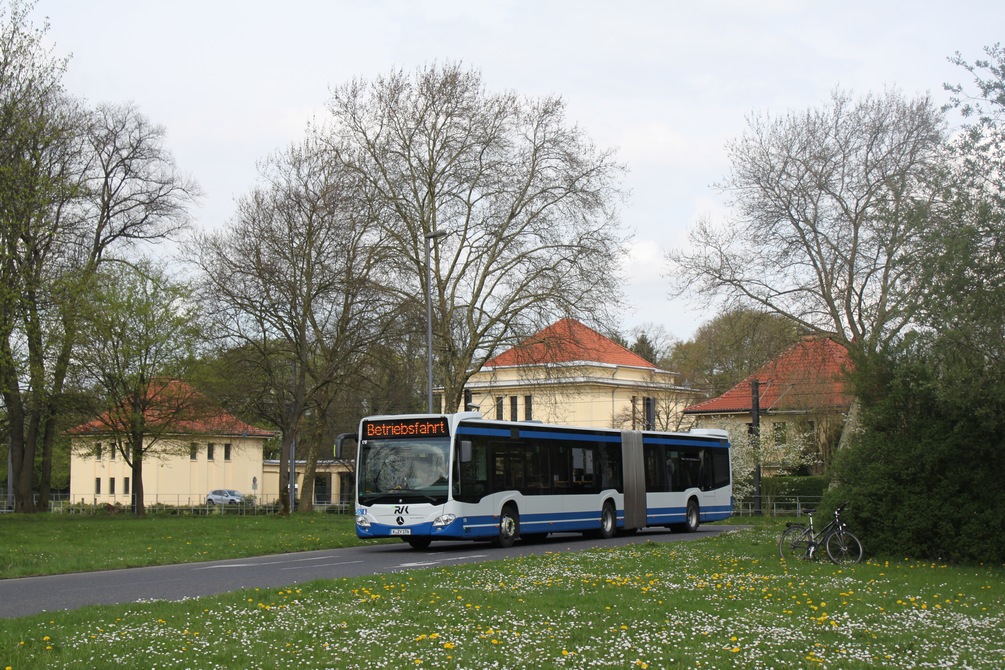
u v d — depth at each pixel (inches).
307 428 2042.3
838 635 450.0
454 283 1770.4
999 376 719.7
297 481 3612.2
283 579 716.7
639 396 3139.8
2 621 463.8
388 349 1664.6
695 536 1266.0
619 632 450.6
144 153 1790.1
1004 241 698.8
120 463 3287.4
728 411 2667.3
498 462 1065.5
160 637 426.9
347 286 1642.5
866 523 831.1
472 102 1723.7
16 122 1342.3
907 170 1488.7
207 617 486.9
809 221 1610.5
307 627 458.0
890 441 844.6
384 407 2005.4
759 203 1635.1
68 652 388.8
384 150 1711.4
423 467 1008.9
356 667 372.8
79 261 1611.7
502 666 377.4
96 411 1720.0
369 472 1027.3
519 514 1083.3
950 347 722.2
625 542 1130.0
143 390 1745.8
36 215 1331.2
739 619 489.1
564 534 1400.1
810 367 1684.3
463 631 450.3
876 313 1454.2
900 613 515.8
